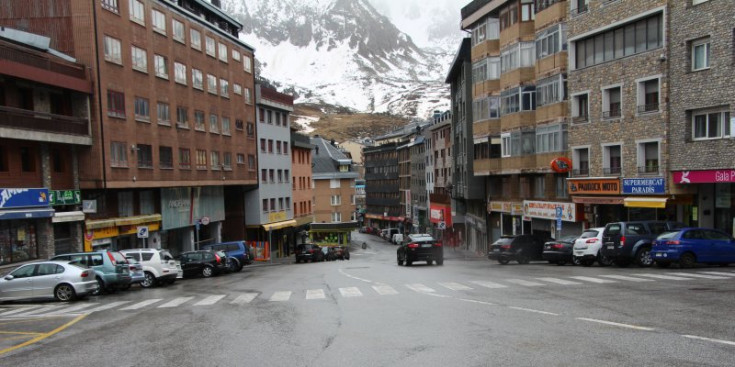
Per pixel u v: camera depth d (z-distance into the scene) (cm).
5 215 2566
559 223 3253
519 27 4069
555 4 3681
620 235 2375
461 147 5659
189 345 1005
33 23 3178
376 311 1311
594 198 3300
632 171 3052
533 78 4056
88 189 3241
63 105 3105
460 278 2139
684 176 2709
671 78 2783
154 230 3888
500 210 4747
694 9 2652
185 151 4209
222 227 5762
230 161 5019
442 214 7462
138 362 887
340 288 1941
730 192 2627
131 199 3672
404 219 11300
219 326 1206
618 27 3138
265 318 1295
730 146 2505
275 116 6356
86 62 3172
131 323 1320
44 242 2873
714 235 2156
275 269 3884
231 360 871
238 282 2636
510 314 1169
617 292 1459
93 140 3189
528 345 870
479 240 5650
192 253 3391
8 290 2028
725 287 1478
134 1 3594
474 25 4750
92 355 959
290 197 6806
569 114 3541
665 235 2183
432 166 8781
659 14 2856
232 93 5088
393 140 13425
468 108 5222
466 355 827
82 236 3147
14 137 2616
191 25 4347
